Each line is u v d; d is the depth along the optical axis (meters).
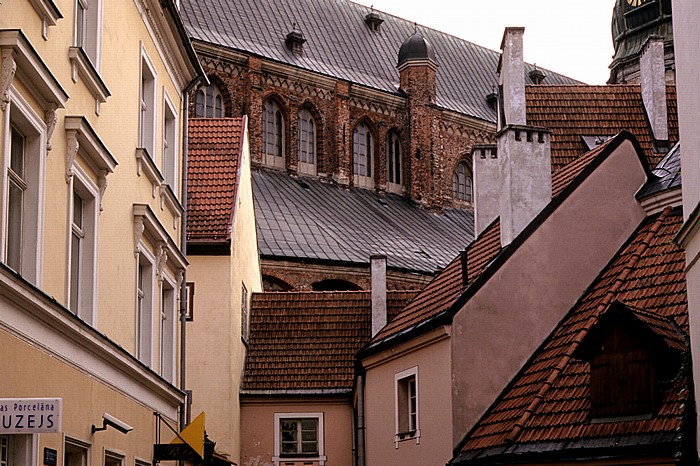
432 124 81.88
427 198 80.38
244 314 37.50
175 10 22.98
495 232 29.56
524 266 25.50
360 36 84.19
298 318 39.31
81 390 16.03
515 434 22.12
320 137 76.31
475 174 32.44
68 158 15.45
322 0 83.50
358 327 38.88
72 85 15.97
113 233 18.77
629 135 26.30
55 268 14.88
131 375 19.55
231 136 37.19
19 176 13.98
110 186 18.50
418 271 63.72
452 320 25.09
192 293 33.06
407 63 82.06
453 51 91.00
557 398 22.39
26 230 13.96
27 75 13.45
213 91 71.19
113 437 18.20
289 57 76.00
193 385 32.66
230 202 34.47
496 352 25.09
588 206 25.92
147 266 22.30
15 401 10.84
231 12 75.56
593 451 20.31
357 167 78.38
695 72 15.93
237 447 35.00
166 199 23.98
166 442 23.30
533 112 33.53
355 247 63.97
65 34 15.52
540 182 26.62
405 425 28.58
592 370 21.28
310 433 36.34
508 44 29.97
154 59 22.89
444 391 25.41
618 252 25.80
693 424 17.11
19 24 13.44
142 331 22.03
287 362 37.59
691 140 16.33
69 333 15.14
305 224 65.12
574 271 25.62
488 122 86.06
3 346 12.45
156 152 23.12
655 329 20.38
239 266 35.78
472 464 23.02
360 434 31.48
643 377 20.42
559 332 24.98
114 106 18.83
